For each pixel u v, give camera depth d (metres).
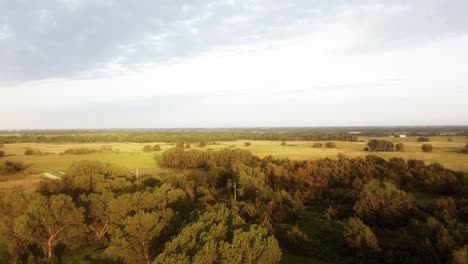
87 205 39.91
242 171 67.00
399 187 65.31
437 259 31.95
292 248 37.59
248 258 25.55
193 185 60.22
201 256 24.39
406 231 40.44
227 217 31.77
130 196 35.66
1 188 67.06
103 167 63.28
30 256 31.80
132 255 30.78
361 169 76.00
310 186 64.81
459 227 38.28
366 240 34.91
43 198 35.69
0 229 33.78
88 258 35.25
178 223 32.12
